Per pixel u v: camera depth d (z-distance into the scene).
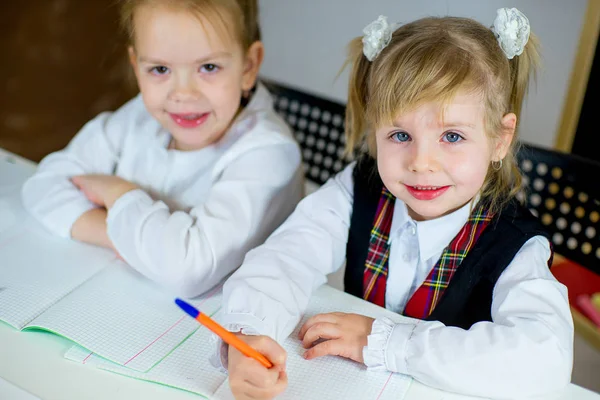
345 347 0.80
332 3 1.80
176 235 0.97
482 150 0.86
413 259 0.98
